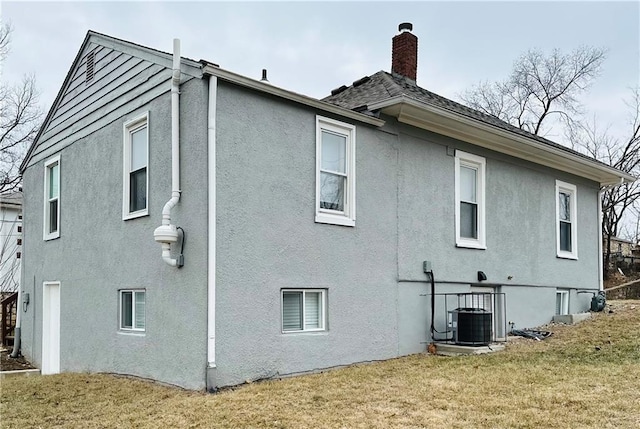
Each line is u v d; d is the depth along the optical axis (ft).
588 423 17.72
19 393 24.90
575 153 44.11
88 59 34.91
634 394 21.11
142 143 28.96
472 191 37.88
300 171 27.17
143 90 28.60
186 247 24.31
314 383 23.81
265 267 25.22
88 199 33.32
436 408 19.74
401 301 31.86
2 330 46.52
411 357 30.89
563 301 45.80
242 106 24.97
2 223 72.18
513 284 39.83
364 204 30.27
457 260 35.63
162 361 25.38
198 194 23.81
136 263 28.02
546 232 43.65
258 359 24.61
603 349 31.12
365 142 30.68
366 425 17.85
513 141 37.96
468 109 43.52
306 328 27.30
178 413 19.54
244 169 24.77
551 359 28.86
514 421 18.04
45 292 38.34
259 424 18.04
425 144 34.32
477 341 31.68
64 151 37.04
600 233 50.75
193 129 24.39
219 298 23.38
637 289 84.58
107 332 30.19
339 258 28.68
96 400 22.95
